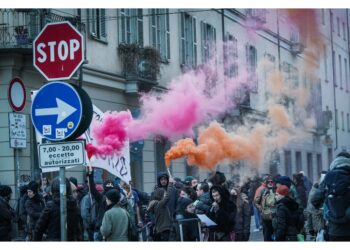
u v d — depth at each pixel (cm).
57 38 1194
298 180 2225
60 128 1020
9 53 2159
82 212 1509
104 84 2603
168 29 3020
